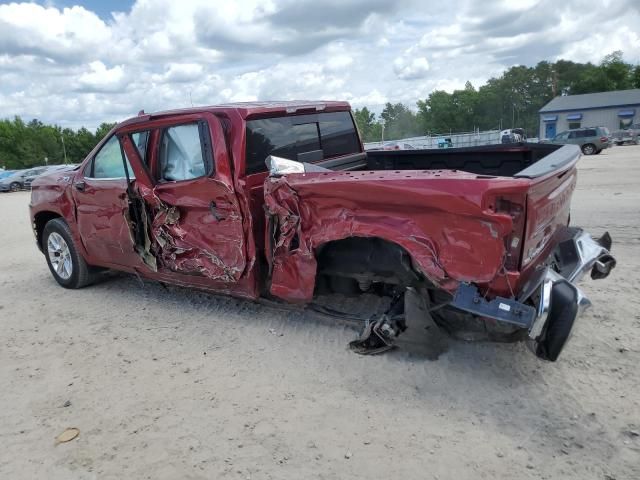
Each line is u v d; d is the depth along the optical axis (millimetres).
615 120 52344
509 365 3666
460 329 3684
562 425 3006
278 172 3855
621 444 2820
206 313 5051
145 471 2861
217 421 3264
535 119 89562
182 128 4422
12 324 5168
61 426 3338
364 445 2947
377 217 3459
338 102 5465
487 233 3066
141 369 4016
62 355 4371
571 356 3738
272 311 4949
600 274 4180
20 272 7273
